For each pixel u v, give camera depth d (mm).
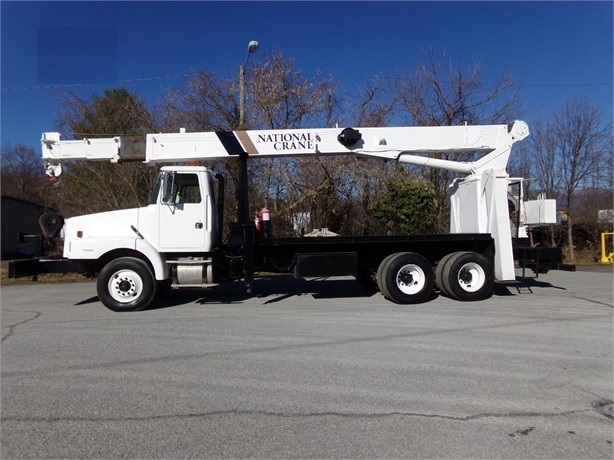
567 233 22781
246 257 9375
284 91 18750
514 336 6633
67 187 18422
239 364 5387
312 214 17531
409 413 4008
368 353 5805
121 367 5301
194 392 4516
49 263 9156
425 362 5426
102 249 8852
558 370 5121
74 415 4000
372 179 17625
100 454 3342
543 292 10797
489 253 9828
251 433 3654
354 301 9711
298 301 9773
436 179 18422
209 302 9727
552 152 22438
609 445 3449
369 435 3615
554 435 3604
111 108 20078
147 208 9188
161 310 8859
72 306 9594
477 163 10359
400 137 10273
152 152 9664
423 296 9367
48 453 3359
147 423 3838
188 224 9180
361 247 9828
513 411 4043
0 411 4094
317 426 3771
